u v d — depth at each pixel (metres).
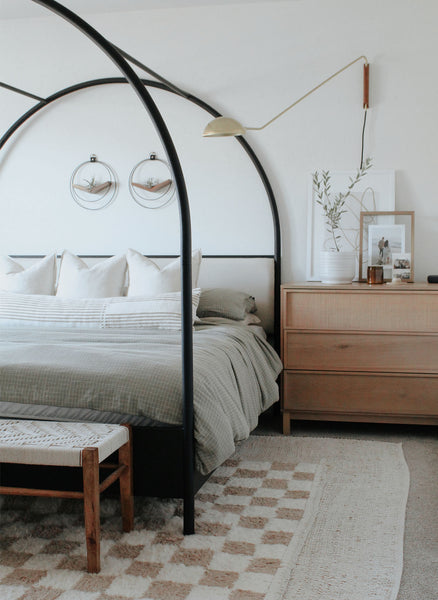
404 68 3.80
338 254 3.60
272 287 3.98
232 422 2.44
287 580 1.86
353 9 3.84
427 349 3.36
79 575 1.89
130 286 3.62
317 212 3.94
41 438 2.00
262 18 3.95
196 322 3.41
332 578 1.88
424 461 3.01
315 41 3.89
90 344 2.75
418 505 2.46
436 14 3.75
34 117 4.33
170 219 4.17
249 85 3.99
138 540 2.13
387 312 3.38
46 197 4.36
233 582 1.85
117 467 2.17
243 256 4.02
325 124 3.92
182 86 4.07
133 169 4.21
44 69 4.28
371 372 3.41
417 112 3.81
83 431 2.08
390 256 3.77
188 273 2.17
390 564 1.96
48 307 3.38
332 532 2.20
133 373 2.26
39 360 2.40
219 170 4.07
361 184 3.88
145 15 4.09
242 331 3.29
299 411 3.49
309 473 2.80
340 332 3.42
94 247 4.30
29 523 2.27
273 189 4.01
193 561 1.98
